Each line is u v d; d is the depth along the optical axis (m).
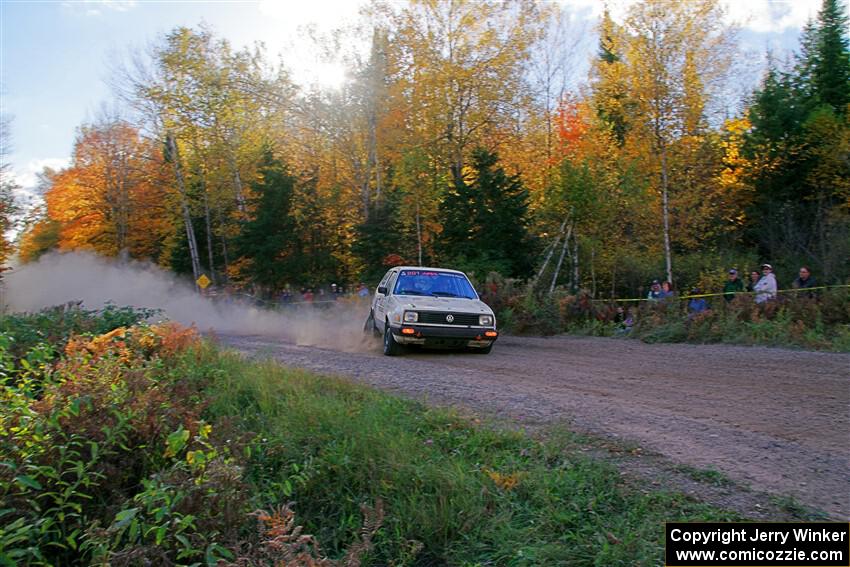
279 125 36.75
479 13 27.84
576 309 16.80
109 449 4.59
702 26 22.11
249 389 7.49
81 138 42.44
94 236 43.09
